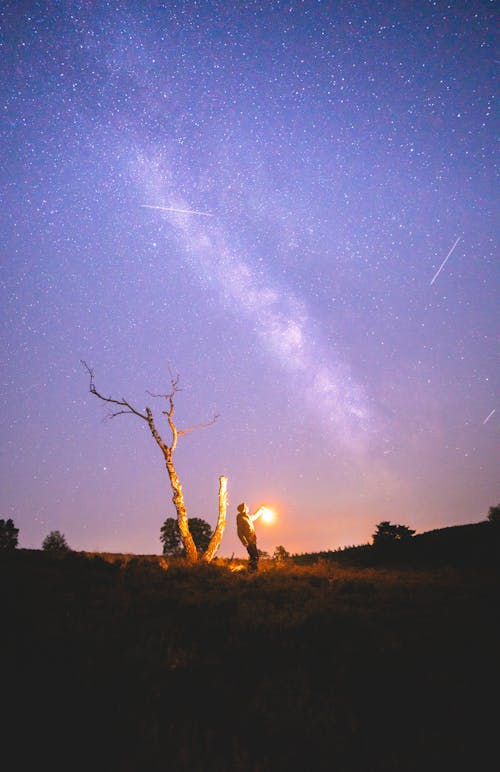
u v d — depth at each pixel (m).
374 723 4.27
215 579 11.49
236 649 6.14
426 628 7.21
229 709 4.48
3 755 3.55
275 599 9.37
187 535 15.53
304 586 10.89
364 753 3.80
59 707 4.23
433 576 13.19
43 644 5.71
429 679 5.15
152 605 8.17
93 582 9.82
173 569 12.33
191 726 4.08
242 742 3.89
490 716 4.32
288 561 18.16
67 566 11.45
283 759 3.66
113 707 4.32
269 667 5.57
